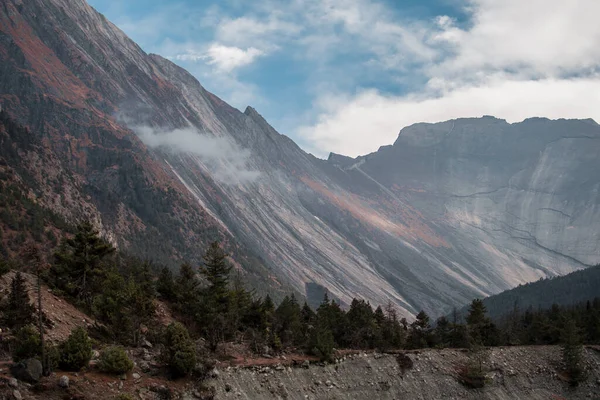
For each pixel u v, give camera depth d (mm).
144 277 112500
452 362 102812
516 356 115062
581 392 111062
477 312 142375
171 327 66625
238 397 67438
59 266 82812
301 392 76875
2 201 160250
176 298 101000
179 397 60906
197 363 66938
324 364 85625
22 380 49781
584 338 140125
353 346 108875
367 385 87250
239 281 117625
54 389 50875
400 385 91250
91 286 84250
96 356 60844
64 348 56469
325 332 92188
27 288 73500
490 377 103000
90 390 53500
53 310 70062
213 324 82812
